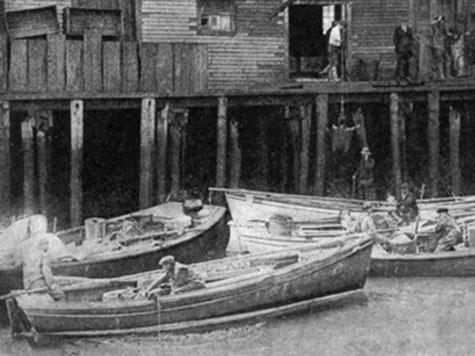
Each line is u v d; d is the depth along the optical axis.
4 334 16.42
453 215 22.72
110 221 20.66
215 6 27.56
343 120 25.38
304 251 18.38
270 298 16.92
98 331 15.83
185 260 19.64
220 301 16.41
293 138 25.27
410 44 26.59
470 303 18.06
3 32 24.03
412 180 27.81
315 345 15.74
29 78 22.88
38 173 22.83
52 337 15.77
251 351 15.60
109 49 23.50
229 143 25.95
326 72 31.41
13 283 16.73
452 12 30.52
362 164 25.41
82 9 24.36
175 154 23.64
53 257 17.64
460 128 27.81
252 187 26.45
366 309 17.69
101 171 25.81
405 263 19.58
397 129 25.58
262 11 28.02
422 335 16.22
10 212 22.64
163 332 16.11
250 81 28.03
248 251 21.45
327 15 35.91
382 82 26.08
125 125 25.86
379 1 30.00
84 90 23.30
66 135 25.03
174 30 27.09
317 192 24.98
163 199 23.38
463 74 28.70
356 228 20.33
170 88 24.12
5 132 21.58
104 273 18.02
